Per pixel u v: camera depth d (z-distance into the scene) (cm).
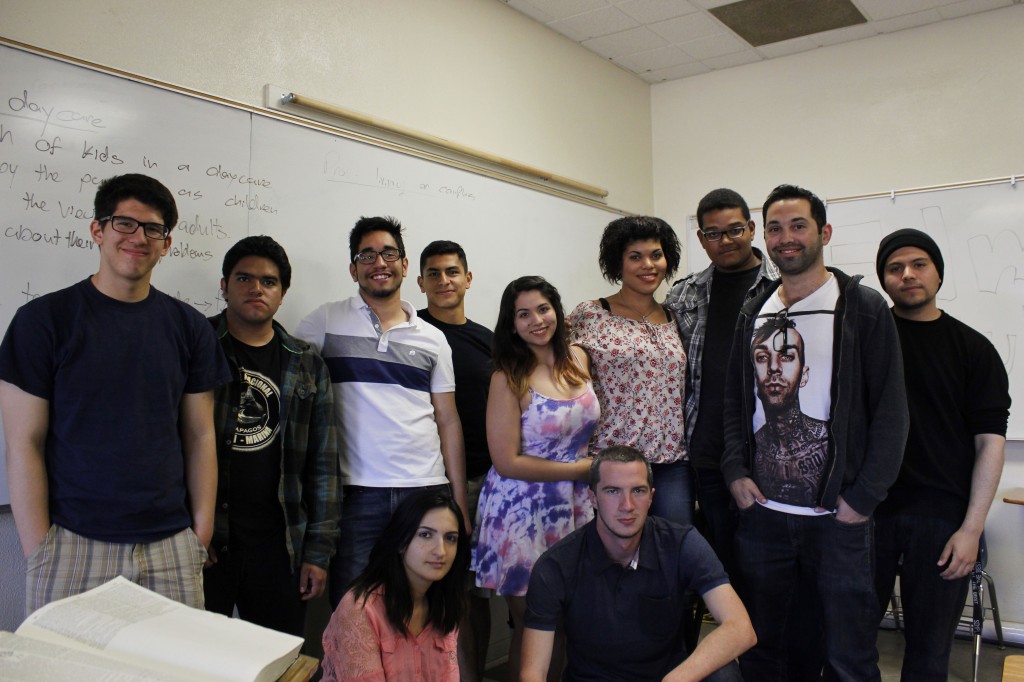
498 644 309
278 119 243
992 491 205
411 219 288
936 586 208
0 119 183
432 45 308
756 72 421
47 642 81
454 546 164
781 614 202
